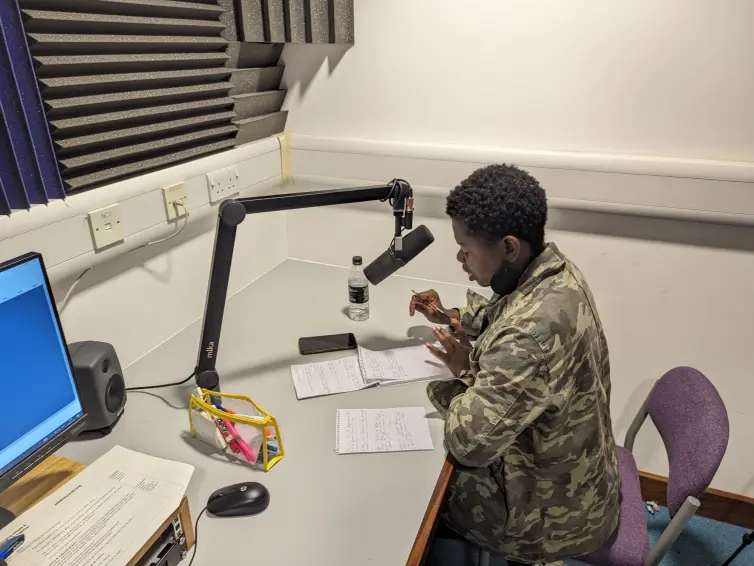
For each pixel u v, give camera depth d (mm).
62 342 848
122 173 1174
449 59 1539
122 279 1272
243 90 1594
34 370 803
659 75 1367
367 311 1515
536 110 1508
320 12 1536
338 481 948
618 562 1109
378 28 1577
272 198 1037
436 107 1605
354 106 1696
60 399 853
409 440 1044
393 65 1604
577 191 1515
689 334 1601
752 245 1443
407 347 1361
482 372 968
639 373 1709
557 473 1029
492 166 1013
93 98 1081
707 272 1513
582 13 1375
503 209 931
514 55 1474
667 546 1078
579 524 1062
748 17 1252
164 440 1049
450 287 1727
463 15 1480
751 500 1720
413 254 1202
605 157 1451
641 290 1601
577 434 1002
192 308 1538
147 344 1388
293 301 1631
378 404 1151
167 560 782
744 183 1354
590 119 1467
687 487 1056
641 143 1444
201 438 1043
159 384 1235
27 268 777
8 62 901
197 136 1384
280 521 867
